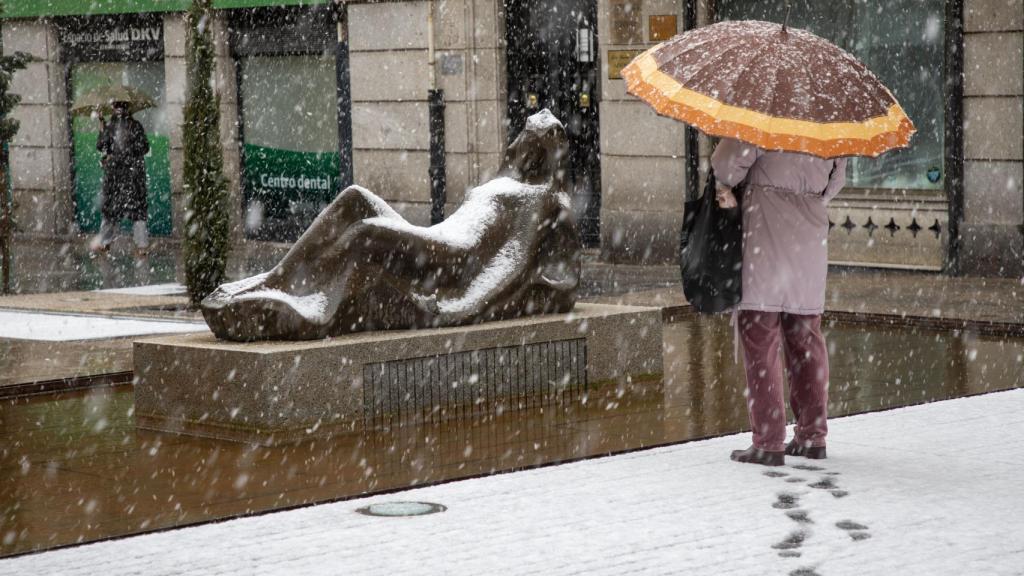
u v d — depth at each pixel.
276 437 8.75
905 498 6.85
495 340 9.79
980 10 17.11
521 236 10.37
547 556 5.87
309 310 9.25
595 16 20.78
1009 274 17.28
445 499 6.98
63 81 27.48
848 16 18.38
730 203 7.42
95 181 27.41
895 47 18.05
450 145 21.73
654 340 10.87
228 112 24.92
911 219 18.08
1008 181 17.17
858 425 8.87
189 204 15.64
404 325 9.66
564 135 10.73
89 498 7.32
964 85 17.36
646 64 7.63
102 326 14.30
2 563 5.95
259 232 25.06
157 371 9.30
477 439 8.74
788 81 7.22
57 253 23.72
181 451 8.52
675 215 19.78
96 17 26.58
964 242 17.56
